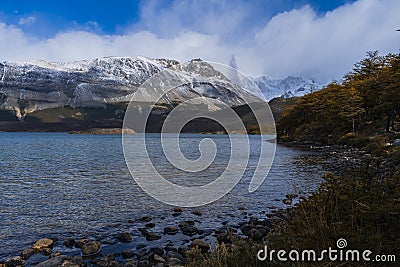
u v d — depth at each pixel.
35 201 18.47
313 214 6.42
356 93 70.62
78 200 18.59
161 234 12.41
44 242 11.18
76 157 47.12
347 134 63.00
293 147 65.75
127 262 9.45
